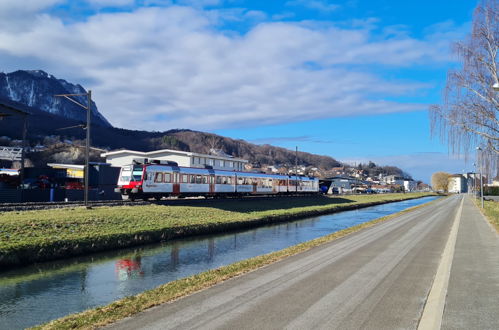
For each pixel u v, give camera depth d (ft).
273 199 171.73
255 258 50.55
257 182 178.09
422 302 28.81
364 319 25.00
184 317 25.96
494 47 70.90
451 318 24.23
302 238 85.76
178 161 220.23
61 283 46.06
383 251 53.78
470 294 29.68
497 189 295.48
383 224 96.78
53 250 59.93
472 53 72.13
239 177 164.76
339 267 42.32
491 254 48.21
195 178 138.51
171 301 30.14
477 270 38.55
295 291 32.24
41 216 75.10
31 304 37.68
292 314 26.14
